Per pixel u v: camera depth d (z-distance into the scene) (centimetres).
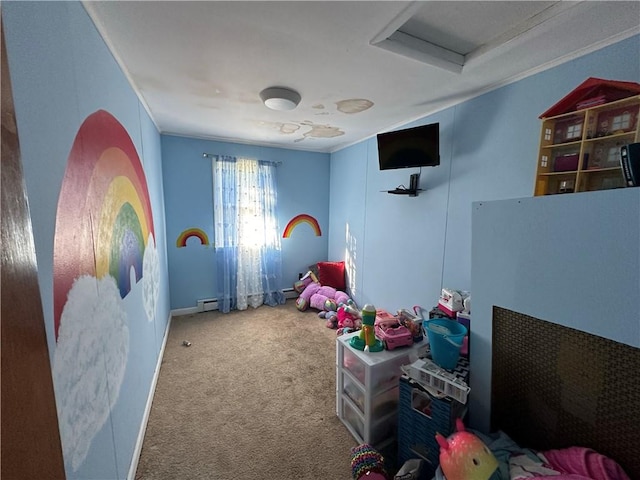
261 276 364
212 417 172
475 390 132
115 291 125
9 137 39
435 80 170
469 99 193
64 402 79
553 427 108
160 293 253
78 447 86
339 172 371
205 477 134
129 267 150
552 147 132
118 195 135
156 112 233
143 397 167
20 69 65
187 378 211
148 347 189
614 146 117
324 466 141
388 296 285
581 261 94
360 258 332
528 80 158
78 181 93
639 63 118
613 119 116
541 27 119
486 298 126
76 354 87
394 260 274
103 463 104
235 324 309
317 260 405
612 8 105
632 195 82
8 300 38
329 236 404
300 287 380
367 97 197
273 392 197
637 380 86
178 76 166
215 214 334
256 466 140
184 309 336
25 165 65
